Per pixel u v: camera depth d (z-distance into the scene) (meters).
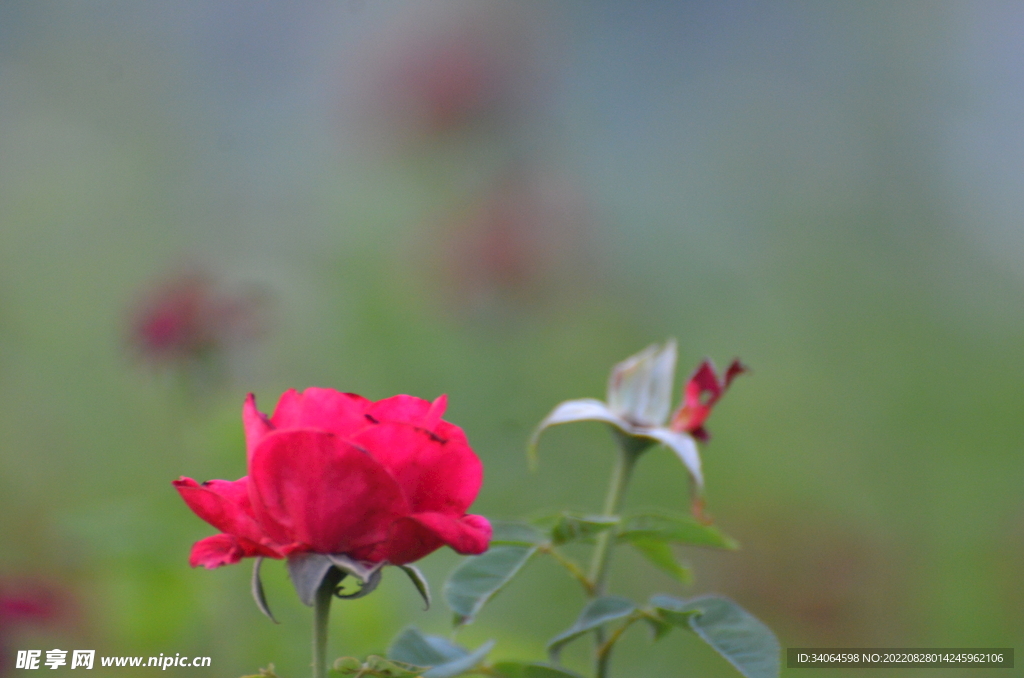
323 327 2.70
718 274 3.36
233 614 1.61
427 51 3.04
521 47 3.22
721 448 2.75
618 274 3.12
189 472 1.97
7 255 2.97
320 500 1.32
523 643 1.58
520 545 1.41
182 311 1.96
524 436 2.35
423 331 2.57
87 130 3.37
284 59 3.45
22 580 1.61
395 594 1.77
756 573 2.40
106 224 3.14
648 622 1.41
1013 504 2.63
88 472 2.38
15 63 3.40
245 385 2.18
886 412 3.02
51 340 2.71
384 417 1.35
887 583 2.40
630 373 1.43
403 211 2.85
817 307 3.37
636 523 1.41
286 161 3.25
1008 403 3.00
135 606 1.60
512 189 2.85
